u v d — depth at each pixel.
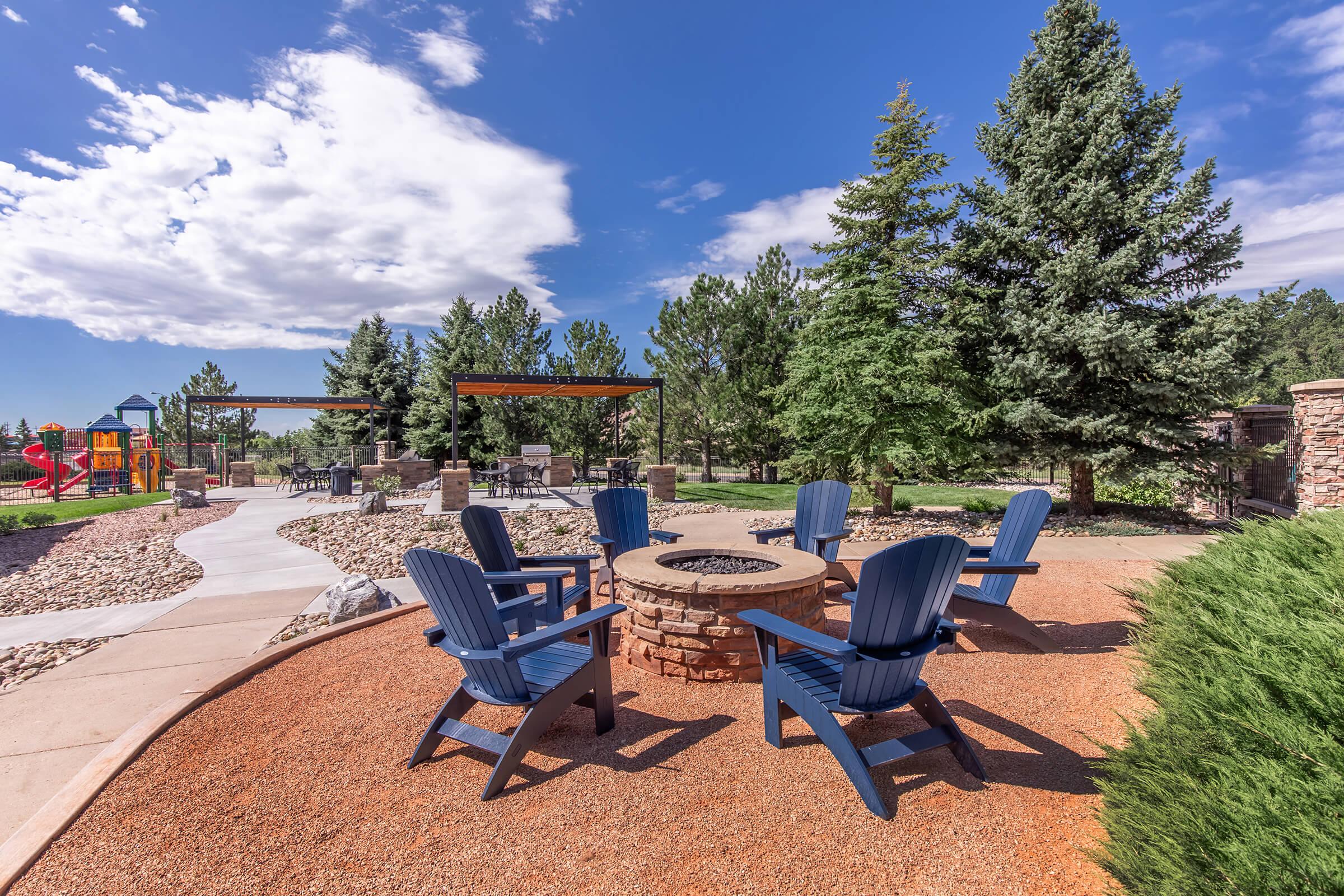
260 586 5.91
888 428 9.12
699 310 16.97
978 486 17.70
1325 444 8.23
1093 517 9.71
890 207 9.33
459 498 11.88
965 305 9.68
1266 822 1.27
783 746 2.71
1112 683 3.37
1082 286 9.33
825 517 5.41
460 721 2.84
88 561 7.36
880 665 2.30
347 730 2.91
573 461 21.09
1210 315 8.91
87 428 17.45
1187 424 9.30
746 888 1.80
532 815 2.21
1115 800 1.88
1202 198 8.80
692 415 17.59
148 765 2.58
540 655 2.92
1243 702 1.64
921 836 2.04
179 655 4.01
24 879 1.89
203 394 30.67
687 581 3.44
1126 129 9.66
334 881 1.88
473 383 12.79
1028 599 5.16
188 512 11.94
